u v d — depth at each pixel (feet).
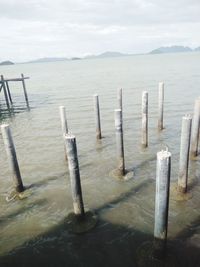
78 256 22.90
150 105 78.59
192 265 20.98
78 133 56.49
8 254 23.65
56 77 221.25
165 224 20.25
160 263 21.17
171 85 118.83
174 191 30.50
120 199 30.53
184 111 69.41
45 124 66.33
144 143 44.70
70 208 29.40
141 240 23.99
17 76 261.44
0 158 45.93
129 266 21.47
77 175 24.54
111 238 24.53
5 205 30.78
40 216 28.45
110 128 58.80
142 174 35.88
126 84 133.39
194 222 25.67
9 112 84.38
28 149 48.98
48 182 35.63
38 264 22.44
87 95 106.63
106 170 37.81
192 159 38.40
